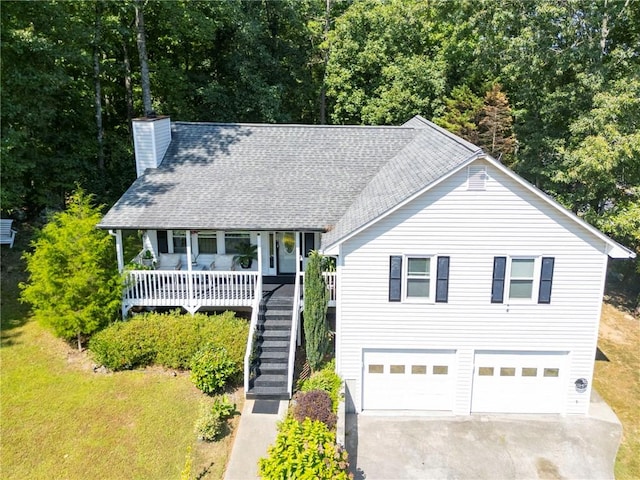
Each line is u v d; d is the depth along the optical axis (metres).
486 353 14.98
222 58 31.84
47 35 22.19
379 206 14.79
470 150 13.91
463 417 15.17
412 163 17.23
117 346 15.74
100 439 13.02
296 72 34.97
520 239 13.99
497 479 12.48
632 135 20.42
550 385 15.16
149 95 25.69
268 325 16.17
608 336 20.31
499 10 24.47
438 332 14.80
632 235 21.27
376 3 35.75
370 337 14.93
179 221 16.80
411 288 14.55
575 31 23.72
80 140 25.55
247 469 11.95
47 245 16.11
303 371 15.94
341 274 14.45
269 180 18.78
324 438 10.81
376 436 14.14
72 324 16.00
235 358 15.12
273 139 20.70
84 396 14.66
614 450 13.62
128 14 26.30
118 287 16.59
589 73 23.34
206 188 18.34
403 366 15.23
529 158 27.86
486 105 31.47
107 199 25.58
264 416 14.00
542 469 12.86
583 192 23.62
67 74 24.14
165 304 17.28
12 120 21.83
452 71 35.22
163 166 19.31
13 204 22.83
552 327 14.62
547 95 26.11
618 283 25.70
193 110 32.03
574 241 13.94
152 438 13.11
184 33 27.98
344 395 14.85
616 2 22.89
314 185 18.59
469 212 13.88
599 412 15.30
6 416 13.73
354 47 34.25
